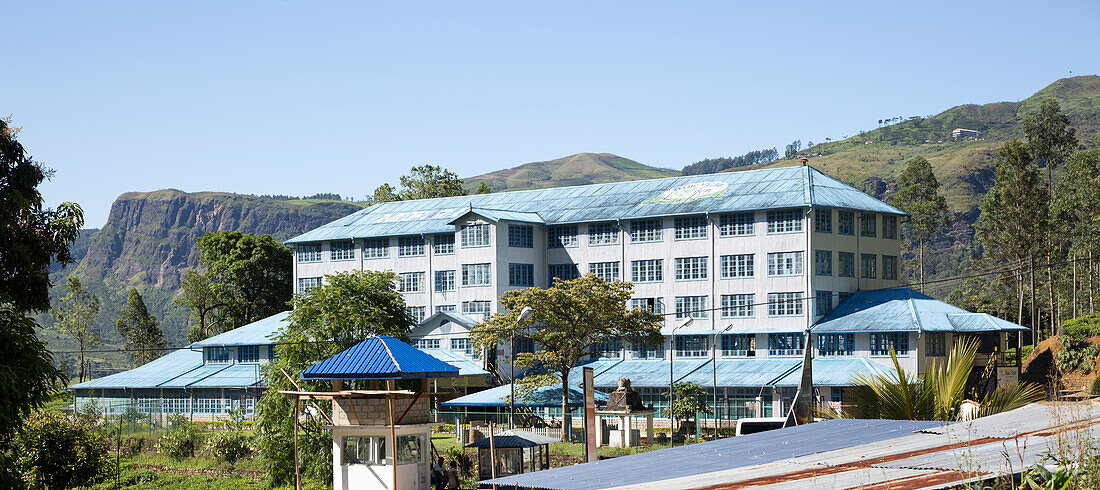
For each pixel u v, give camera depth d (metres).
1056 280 120.44
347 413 38.25
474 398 77.25
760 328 87.50
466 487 44.34
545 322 80.25
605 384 83.81
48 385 31.55
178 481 52.56
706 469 16.70
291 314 48.69
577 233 97.50
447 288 97.69
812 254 86.19
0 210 36.38
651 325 75.00
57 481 48.94
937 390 28.06
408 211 107.44
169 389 98.81
